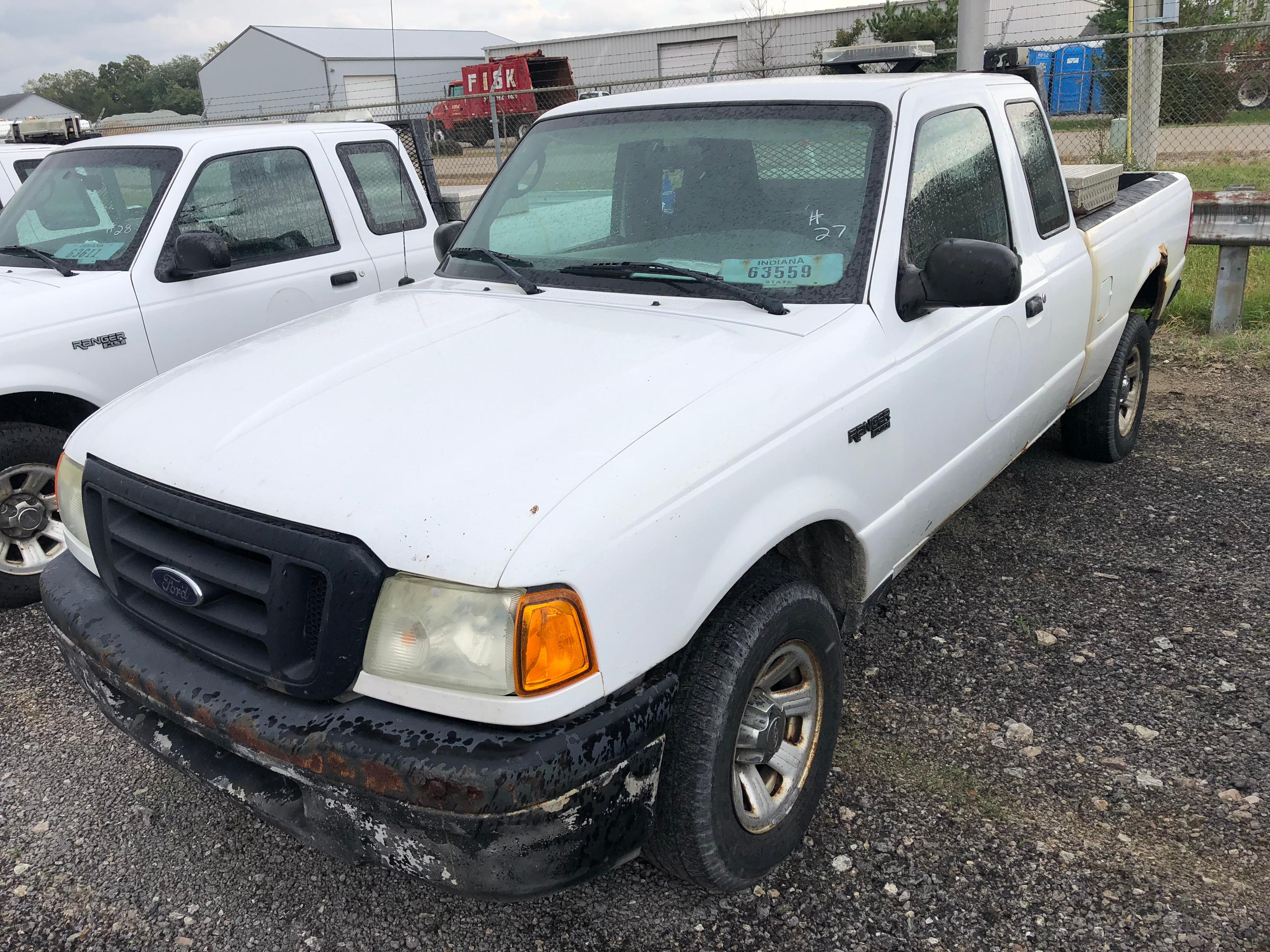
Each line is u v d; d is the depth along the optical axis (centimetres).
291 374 265
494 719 191
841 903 254
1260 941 236
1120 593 402
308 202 530
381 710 199
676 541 212
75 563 272
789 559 295
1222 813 279
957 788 294
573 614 193
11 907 261
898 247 289
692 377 242
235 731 207
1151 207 504
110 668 233
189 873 273
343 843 205
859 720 329
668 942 245
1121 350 497
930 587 414
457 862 192
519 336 275
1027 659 360
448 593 192
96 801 303
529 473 206
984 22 716
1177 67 1448
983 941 240
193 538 225
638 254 313
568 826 194
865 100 310
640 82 1081
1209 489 502
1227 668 347
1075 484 515
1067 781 295
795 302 281
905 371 283
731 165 314
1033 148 397
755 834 247
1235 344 732
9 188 725
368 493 206
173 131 537
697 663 227
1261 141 1561
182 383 276
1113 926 242
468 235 363
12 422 430
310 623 204
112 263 456
